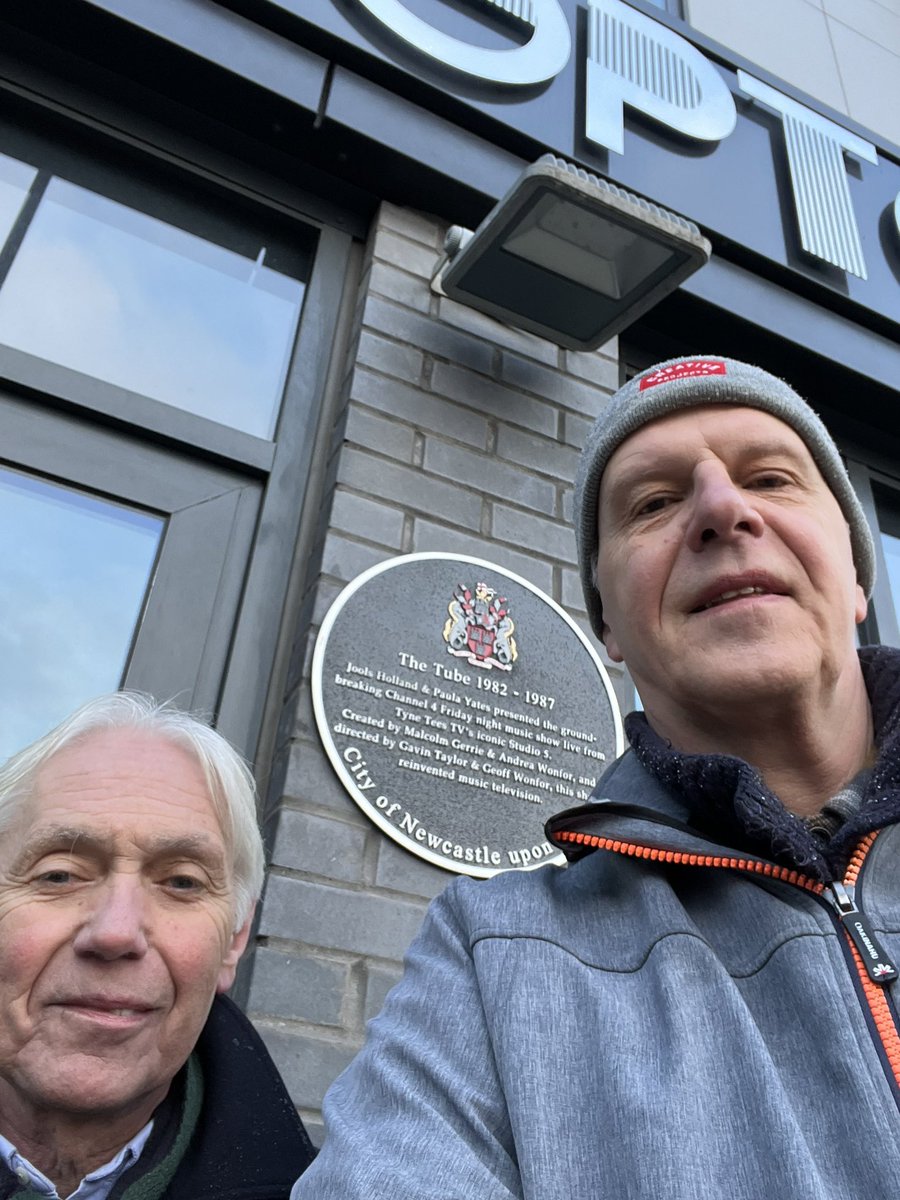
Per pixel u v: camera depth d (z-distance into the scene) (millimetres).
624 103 1285
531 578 1025
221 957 534
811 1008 354
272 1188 498
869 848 397
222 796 562
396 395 1046
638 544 501
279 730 876
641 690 511
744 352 1346
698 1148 319
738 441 507
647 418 529
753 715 445
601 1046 361
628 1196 312
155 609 912
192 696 891
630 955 403
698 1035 358
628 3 1385
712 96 1378
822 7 1939
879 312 1398
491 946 413
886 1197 300
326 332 1110
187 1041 503
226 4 1081
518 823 873
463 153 1160
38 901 493
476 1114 352
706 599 463
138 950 482
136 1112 498
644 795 486
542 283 1074
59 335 1009
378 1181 316
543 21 1244
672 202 1275
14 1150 481
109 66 1070
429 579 953
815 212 1396
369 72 1137
